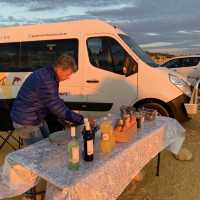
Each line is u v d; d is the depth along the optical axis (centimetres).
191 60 1461
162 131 390
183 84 646
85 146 269
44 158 277
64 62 313
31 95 325
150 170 473
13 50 698
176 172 465
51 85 315
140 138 338
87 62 654
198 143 597
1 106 533
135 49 659
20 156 281
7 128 530
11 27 709
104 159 275
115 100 650
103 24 653
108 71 646
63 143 309
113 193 268
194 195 395
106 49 645
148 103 636
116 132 321
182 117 644
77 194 227
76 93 666
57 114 323
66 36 668
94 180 245
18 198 377
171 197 389
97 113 664
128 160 302
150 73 632
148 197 389
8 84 703
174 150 440
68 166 257
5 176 277
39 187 316
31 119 332
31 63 688
